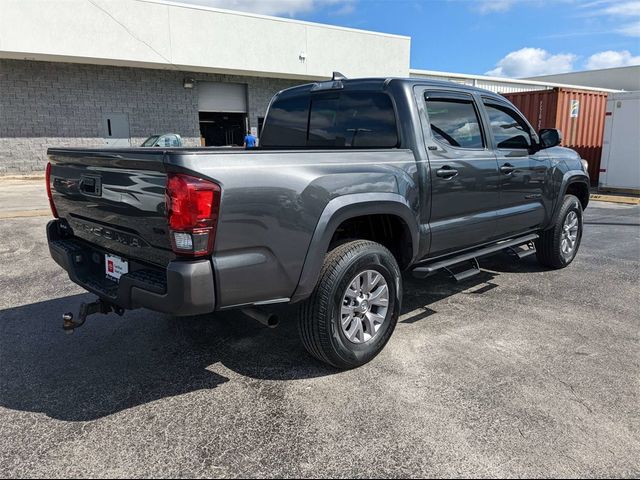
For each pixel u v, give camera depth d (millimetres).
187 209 2504
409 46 24469
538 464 2381
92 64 18750
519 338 3854
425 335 3918
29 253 6672
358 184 3217
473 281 5398
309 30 21609
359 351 3328
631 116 12719
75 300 4824
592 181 14938
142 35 18109
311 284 3021
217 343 3816
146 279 2768
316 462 2414
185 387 3154
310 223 2955
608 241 7625
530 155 4969
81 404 2957
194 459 2443
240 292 2750
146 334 3994
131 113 19844
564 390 3061
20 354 3641
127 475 2326
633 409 2855
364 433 2639
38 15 16297
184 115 20953
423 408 2867
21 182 16531
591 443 2543
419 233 3732
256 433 2652
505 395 3004
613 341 3799
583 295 4914
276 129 4852
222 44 19703
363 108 3986
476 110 4359
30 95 17969
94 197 3172
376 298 3453
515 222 4824
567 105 13703
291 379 3240
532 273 5727
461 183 4043
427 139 3797
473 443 2543
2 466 2393
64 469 2371
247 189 2676
